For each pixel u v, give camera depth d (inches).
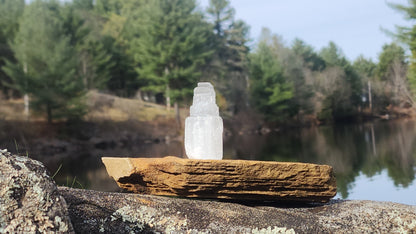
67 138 1147.9
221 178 151.1
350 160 614.9
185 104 1601.9
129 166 156.6
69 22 1625.2
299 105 2128.4
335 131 1603.1
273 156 713.6
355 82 2950.3
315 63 3339.1
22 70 1163.9
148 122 1533.0
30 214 102.2
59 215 105.9
